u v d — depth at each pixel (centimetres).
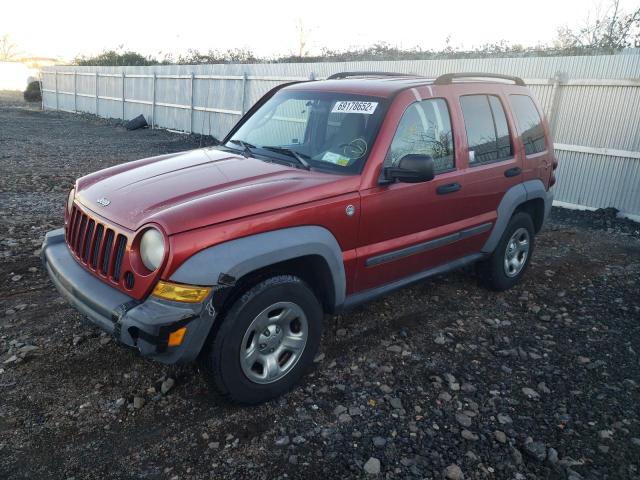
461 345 428
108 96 2600
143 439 301
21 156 1300
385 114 386
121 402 330
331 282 356
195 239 288
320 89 441
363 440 309
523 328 465
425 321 467
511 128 507
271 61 1981
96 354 381
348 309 382
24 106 3484
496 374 389
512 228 518
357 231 365
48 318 430
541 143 554
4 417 311
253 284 317
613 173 879
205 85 1820
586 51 1242
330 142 395
